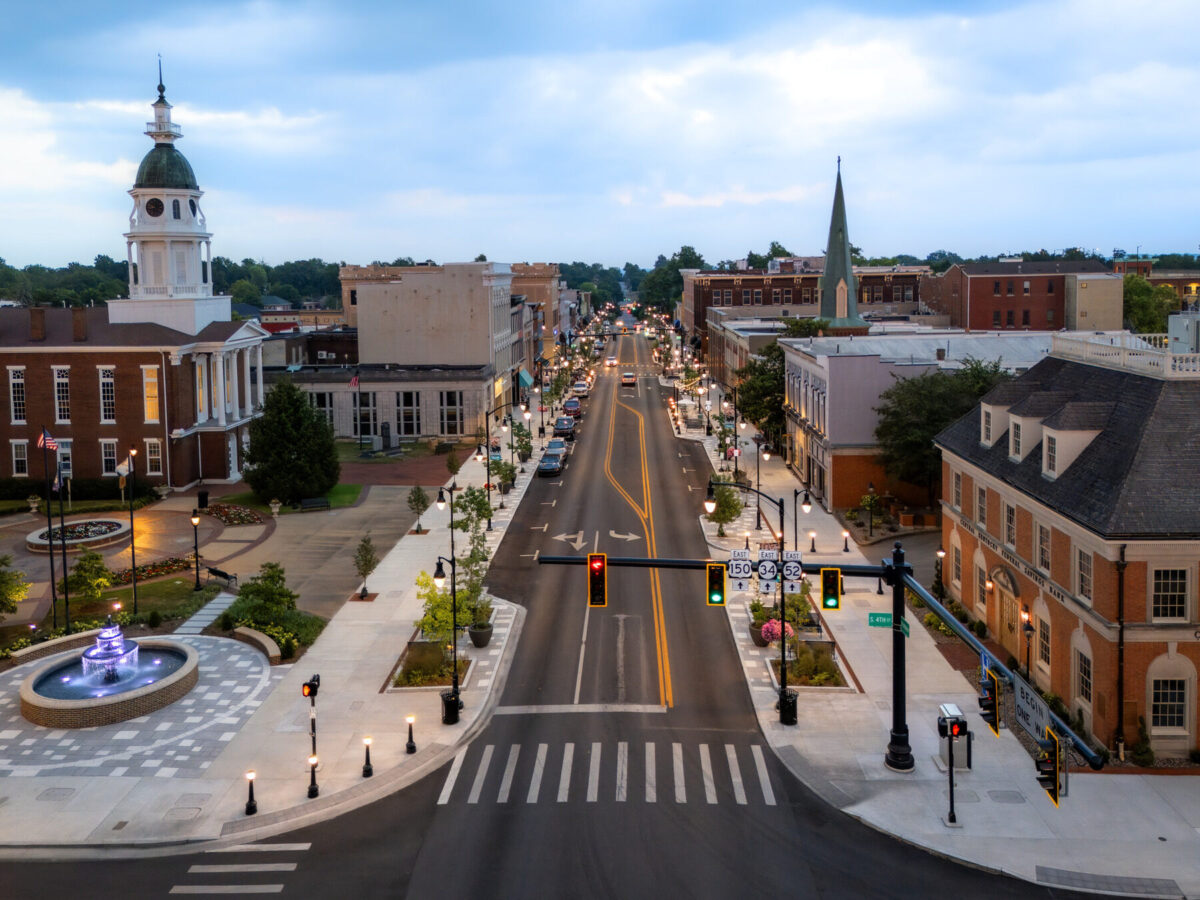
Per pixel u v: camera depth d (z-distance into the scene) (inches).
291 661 1684.3
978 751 1326.3
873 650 1699.1
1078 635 1365.7
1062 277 5930.1
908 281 7076.8
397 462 3686.0
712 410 4751.5
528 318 6067.9
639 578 2164.1
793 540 2420.0
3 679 1622.8
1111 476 1326.3
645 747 1354.6
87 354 3075.8
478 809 1194.6
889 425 2546.8
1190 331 1750.7
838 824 1150.3
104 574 1940.2
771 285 7042.3
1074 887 1015.6
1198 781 1229.1
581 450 3880.4
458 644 1745.8
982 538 1743.4
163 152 3324.3
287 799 1220.5
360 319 4480.8
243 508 2837.1
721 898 1006.4
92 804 1211.9
